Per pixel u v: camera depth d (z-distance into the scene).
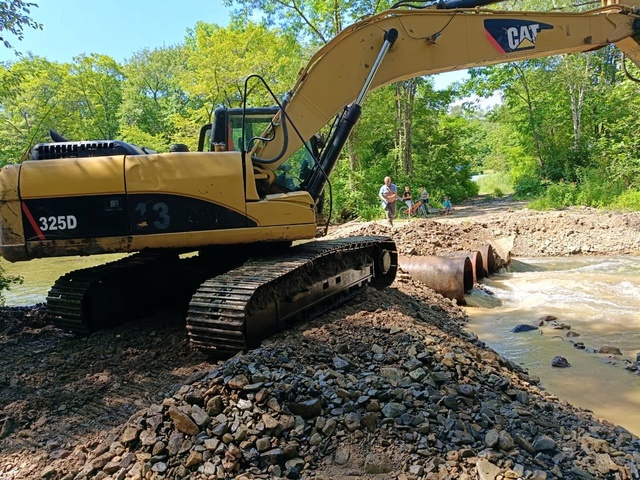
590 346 5.80
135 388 4.26
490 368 4.56
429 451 3.05
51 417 3.85
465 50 5.77
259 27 21.84
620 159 19.83
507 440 3.15
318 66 5.56
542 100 27.44
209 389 3.39
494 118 31.55
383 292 6.91
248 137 6.00
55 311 5.62
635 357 5.39
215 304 4.27
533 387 4.57
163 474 2.89
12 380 4.44
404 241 10.91
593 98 25.81
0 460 3.32
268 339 4.57
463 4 5.87
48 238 4.68
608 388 4.67
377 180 23.62
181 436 3.11
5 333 5.94
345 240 6.25
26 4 7.40
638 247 11.70
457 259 8.33
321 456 3.05
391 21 5.64
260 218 4.89
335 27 21.72
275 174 5.57
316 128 5.58
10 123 21.59
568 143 26.95
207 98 23.31
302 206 5.02
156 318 5.97
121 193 4.71
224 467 2.91
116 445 3.16
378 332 4.92
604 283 8.75
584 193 18.88
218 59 21.03
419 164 27.83
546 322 6.76
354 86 5.63
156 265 6.16
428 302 7.29
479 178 48.22
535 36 5.82
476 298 8.16
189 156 4.86
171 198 4.77
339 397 3.45
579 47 5.90
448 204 21.17
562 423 3.78
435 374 3.94
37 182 4.66
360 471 2.94
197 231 4.80
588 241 12.25
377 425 3.26
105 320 5.80
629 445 3.51
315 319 5.42
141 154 5.22
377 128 24.56
